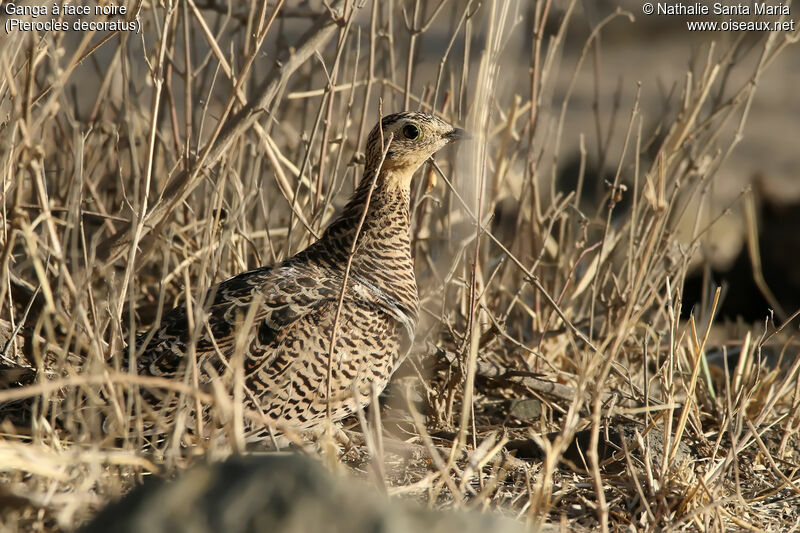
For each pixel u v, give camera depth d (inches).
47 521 246.4
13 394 236.1
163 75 425.7
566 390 396.5
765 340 410.3
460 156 435.5
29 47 311.7
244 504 207.6
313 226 414.6
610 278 496.1
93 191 436.5
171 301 441.1
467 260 447.5
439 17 1055.6
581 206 806.5
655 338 425.1
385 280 361.4
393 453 341.1
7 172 345.7
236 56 528.1
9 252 294.7
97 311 333.7
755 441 370.6
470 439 366.3
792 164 1000.2
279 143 524.7
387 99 491.8
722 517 299.1
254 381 319.6
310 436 344.5
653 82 1226.6
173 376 315.6
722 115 512.7
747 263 759.7
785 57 1360.7
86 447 267.1
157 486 215.5
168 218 384.2
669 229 491.8
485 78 398.0
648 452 312.7
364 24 592.1
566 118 1075.9
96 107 445.7
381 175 374.3
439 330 441.4
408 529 210.5
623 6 1380.4
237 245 421.4
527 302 507.5
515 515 294.0
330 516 207.5
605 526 264.2
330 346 300.8
